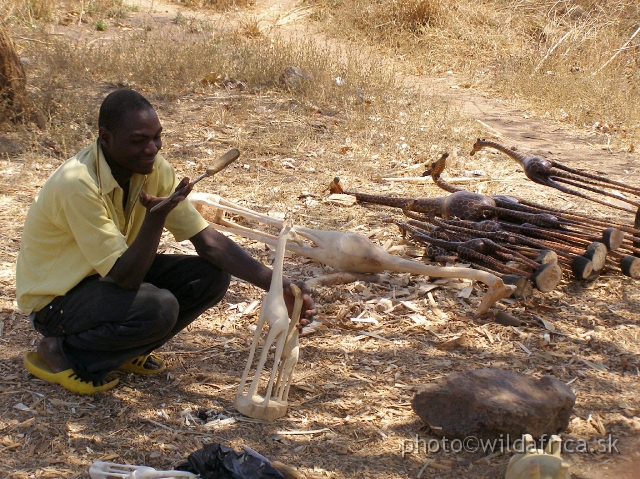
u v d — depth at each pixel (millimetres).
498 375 3080
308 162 6789
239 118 7785
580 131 8469
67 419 3025
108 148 2859
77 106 7297
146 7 13109
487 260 4484
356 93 8836
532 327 4051
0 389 3207
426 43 11891
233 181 6215
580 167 7191
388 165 6863
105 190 2881
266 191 6027
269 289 3139
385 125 7914
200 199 4836
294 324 3119
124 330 2986
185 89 8516
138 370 3383
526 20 12438
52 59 8688
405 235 5129
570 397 2998
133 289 2973
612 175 7000
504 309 4238
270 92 8680
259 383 3395
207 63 9047
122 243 2902
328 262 4539
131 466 2678
